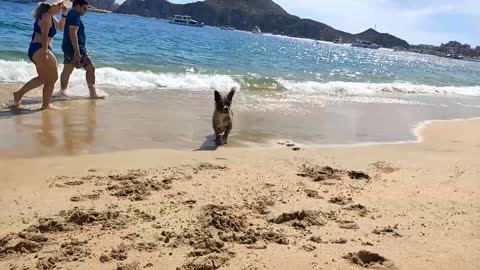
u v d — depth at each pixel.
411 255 2.92
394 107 10.52
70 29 7.43
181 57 16.86
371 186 4.41
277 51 36.28
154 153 5.04
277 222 3.38
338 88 12.84
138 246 2.87
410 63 49.34
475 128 8.50
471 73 40.69
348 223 3.42
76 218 3.18
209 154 5.20
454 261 2.86
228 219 3.31
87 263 2.65
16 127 5.54
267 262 2.75
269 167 4.85
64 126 5.80
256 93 10.29
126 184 3.97
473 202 4.03
